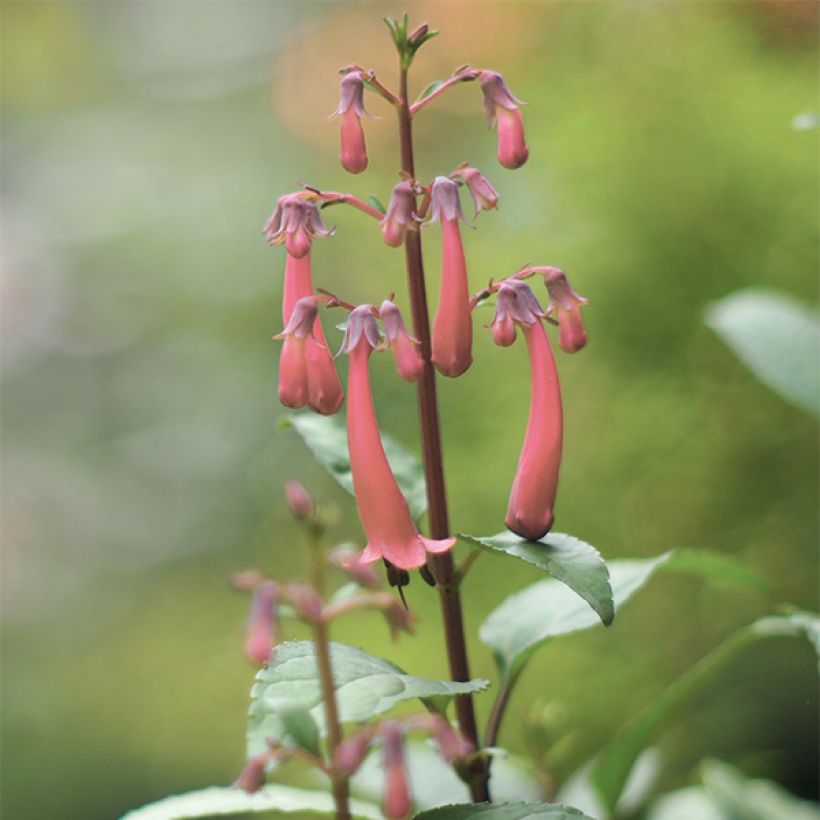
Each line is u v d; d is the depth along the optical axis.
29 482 2.16
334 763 0.65
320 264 1.80
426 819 0.68
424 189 0.69
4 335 2.33
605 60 1.21
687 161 1.11
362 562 0.67
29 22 2.64
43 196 2.50
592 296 1.13
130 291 2.38
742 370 1.08
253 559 1.94
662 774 0.95
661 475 1.10
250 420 2.16
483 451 1.16
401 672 0.68
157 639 1.86
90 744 1.63
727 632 1.07
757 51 1.19
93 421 2.27
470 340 0.69
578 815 0.68
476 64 1.62
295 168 2.39
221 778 1.53
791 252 1.09
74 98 2.65
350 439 0.69
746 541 1.08
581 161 1.14
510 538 0.69
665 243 1.12
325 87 2.00
